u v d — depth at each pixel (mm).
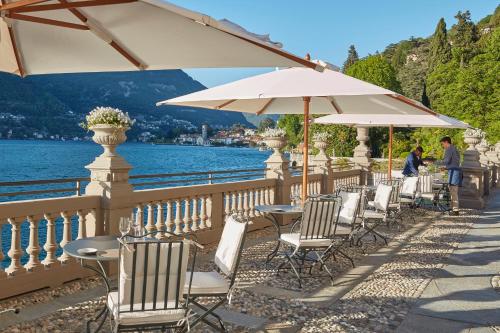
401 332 4324
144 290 3258
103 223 5969
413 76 72938
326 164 12531
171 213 7215
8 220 4980
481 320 4652
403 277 6266
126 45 3584
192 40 3184
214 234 8211
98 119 5848
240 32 2799
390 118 10719
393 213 10039
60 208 5434
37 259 5305
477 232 9836
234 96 6105
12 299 4988
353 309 4945
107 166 5910
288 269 6566
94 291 5328
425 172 14227
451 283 5980
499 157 23344
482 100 40344
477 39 72250
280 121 67250
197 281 4137
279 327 4391
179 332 3480
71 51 3951
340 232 6852
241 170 8953
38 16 3316
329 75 6355
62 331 4156
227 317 4613
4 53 4043
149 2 2363
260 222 9625
